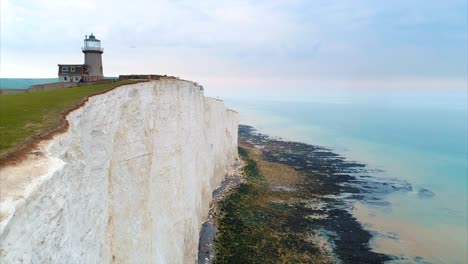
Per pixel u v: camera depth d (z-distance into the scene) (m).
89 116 17.05
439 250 34.22
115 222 18.09
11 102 18.61
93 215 14.67
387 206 45.78
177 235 25.33
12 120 14.46
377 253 32.84
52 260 9.69
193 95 32.84
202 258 29.72
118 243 18.12
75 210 12.27
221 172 52.16
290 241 33.81
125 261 18.41
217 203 42.84
